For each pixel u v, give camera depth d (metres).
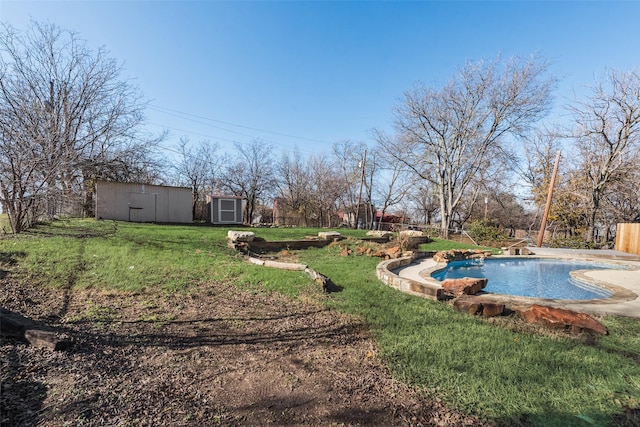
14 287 4.23
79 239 7.84
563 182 19.62
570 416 2.00
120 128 14.54
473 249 12.59
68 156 9.14
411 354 2.88
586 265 10.92
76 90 12.87
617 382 2.41
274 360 2.76
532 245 17.55
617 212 17.00
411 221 38.38
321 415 2.01
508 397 2.21
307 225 29.69
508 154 21.62
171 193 17.42
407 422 1.96
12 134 7.48
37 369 2.28
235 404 2.09
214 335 3.23
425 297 4.98
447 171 23.33
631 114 15.51
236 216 20.67
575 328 3.54
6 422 1.71
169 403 2.05
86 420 1.80
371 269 7.27
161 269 5.60
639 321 4.03
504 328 3.60
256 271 5.88
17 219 8.66
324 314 3.99
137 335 3.09
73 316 3.43
